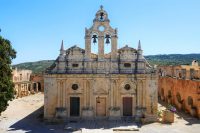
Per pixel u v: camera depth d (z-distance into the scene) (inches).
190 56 7007.9
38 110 2256.4
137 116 1736.0
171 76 2576.3
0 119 1881.2
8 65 1638.8
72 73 1754.4
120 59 1772.9
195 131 1514.5
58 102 1756.9
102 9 1782.7
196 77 2137.1
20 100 2866.6
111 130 1530.5
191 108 1932.8
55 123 1727.4
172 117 1721.2
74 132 1520.7
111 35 1779.0
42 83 3671.3
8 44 1651.1
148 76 1744.6
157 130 1540.4
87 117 1752.0
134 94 1752.0
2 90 1592.0
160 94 2812.5
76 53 1779.0
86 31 1777.8
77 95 1763.0
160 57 7357.3
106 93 1756.9
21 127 1636.3
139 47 1776.6
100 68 1769.2
